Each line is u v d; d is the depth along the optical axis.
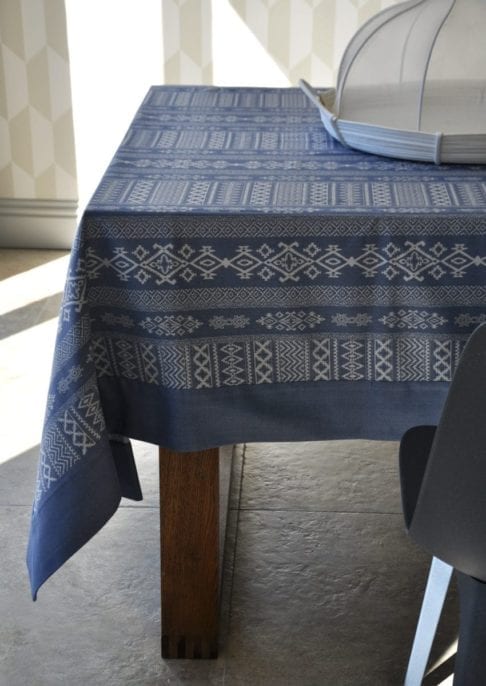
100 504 1.50
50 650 1.81
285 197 1.51
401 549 2.07
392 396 1.53
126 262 1.45
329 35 3.29
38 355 2.86
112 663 1.78
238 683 1.73
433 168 1.68
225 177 1.62
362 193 1.53
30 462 2.38
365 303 1.47
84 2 3.26
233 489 2.27
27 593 1.95
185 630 1.77
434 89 1.84
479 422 1.07
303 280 1.46
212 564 1.71
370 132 1.71
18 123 3.42
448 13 1.83
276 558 2.04
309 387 1.53
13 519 2.17
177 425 1.54
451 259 1.43
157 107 2.11
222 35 3.30
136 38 3.31
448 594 1.94
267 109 2.12
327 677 1.74
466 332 1.48
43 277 3.35
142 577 2.00
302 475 2.33
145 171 1.65
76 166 3.48
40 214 3.53
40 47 3.32
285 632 1.85
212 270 1.45
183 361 1.50
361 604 1.92
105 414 1.56
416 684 1.62
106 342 1.51
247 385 1.53
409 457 1.46
